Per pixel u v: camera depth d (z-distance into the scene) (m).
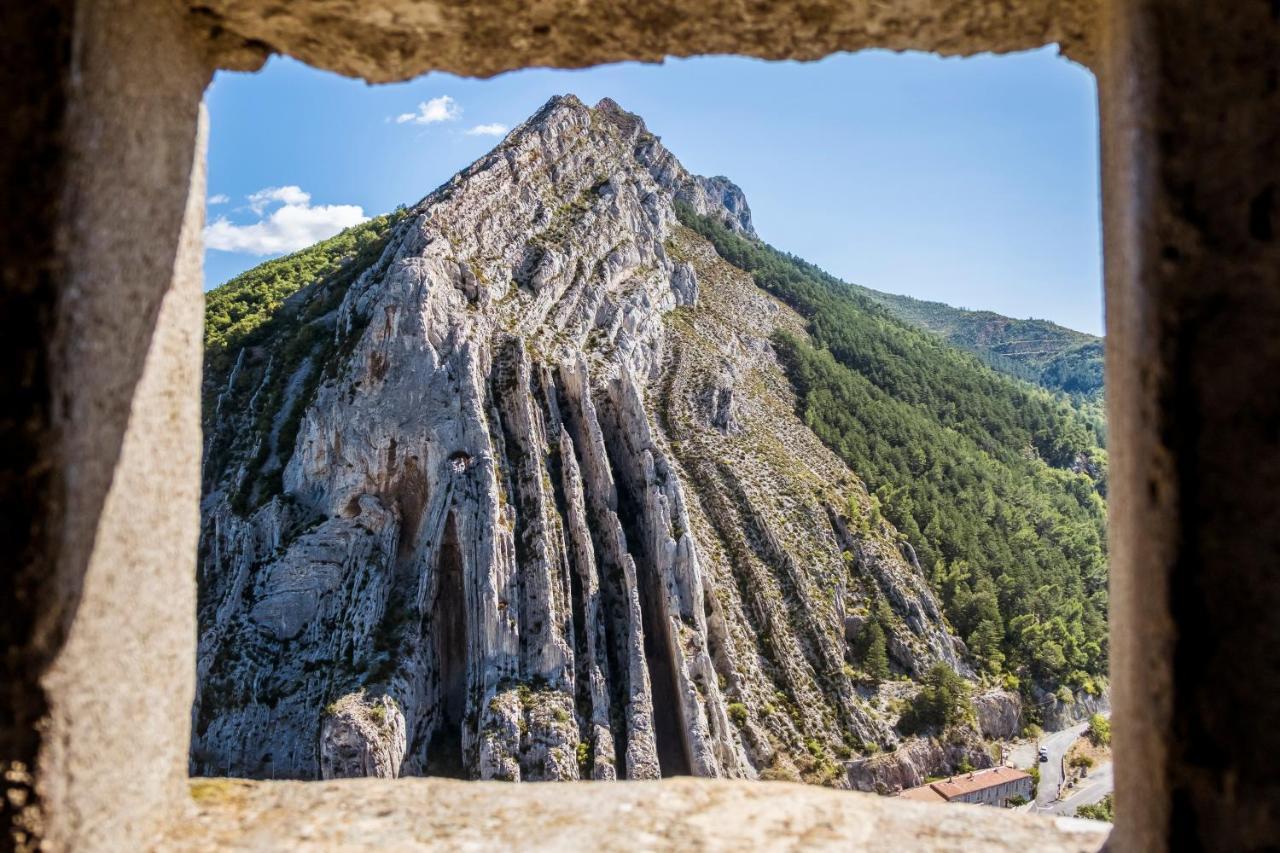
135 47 2.75
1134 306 2.49
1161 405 2.29
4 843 2.36
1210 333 2.24
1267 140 2.22
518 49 3.34
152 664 3.00
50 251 2.37
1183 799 2.26
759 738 58.38
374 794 3.45
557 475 65.00
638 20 3.20
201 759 50.38
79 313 2.48
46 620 2.38
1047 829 3.24
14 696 2.36
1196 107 2.27
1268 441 2.19
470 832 3.16
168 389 3.08
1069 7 3.10
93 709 2.61
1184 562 2.24
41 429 2.36
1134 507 2.56
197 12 3.09
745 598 67.56
